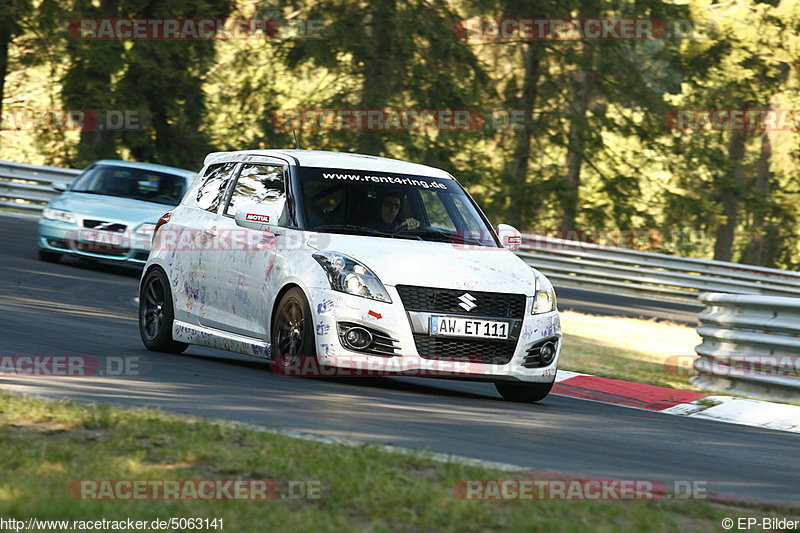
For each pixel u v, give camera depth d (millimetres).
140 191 59500
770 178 136250
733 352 38250
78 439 17641
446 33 106688
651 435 25281
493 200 113438
